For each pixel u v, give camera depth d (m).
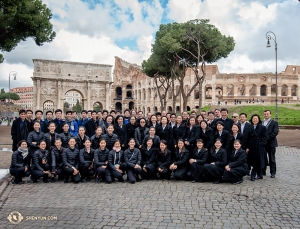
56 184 11.91
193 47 35.78
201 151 12.50
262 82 83.69
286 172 14.06
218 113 15.84
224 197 9.74
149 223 7.44
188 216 7.92
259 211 8.32
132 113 17.95
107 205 8.92
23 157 12.12
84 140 13.57
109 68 74.56
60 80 69.19
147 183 12.04
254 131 12.71
